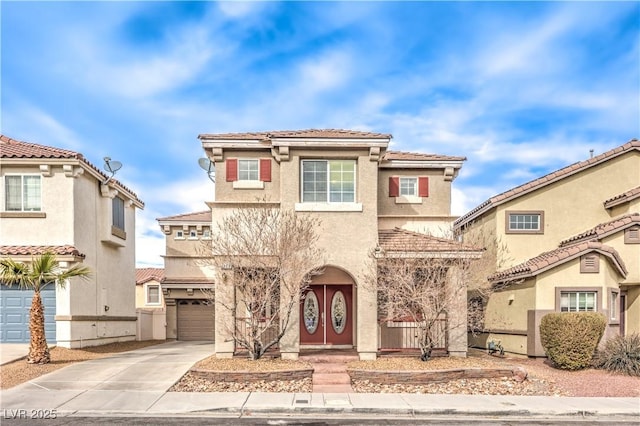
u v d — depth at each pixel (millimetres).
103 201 19750
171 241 25688
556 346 14109
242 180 15336
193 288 24828
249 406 9875
